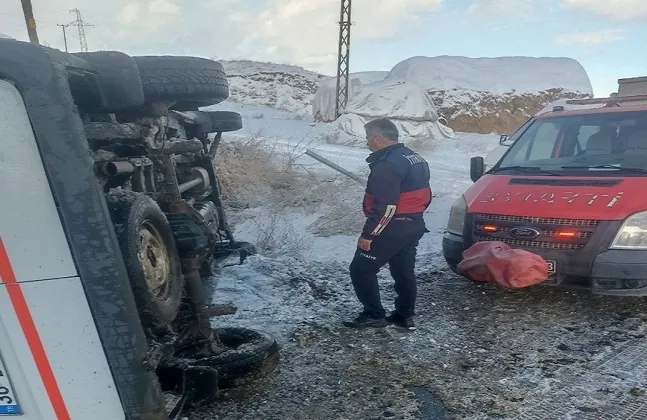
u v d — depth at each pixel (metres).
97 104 2.85
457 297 5.85
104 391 2.38
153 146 3.79
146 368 2.43
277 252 7.62
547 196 5.45
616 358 4.34
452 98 26.44
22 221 2.22
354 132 20.75
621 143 6.12
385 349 4.64
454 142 20.70
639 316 5.13
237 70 48.25
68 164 2.21
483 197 5.86
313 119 30.28
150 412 2.43
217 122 6.80
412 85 22.55
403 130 21.64
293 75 48.19
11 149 2.18
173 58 3.96
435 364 4.36
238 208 9.90
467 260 5.48
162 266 3.06
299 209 9.81
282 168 11.41
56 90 2.17
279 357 4.27
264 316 5.29
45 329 2.31
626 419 3.51
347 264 7.14
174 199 3.90
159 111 3.88
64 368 2.35
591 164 5.97
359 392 3.94
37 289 2.27
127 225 2.62
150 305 2.70
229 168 10.62
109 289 2.30
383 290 6.20
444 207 9.80
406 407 3.73
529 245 5.33
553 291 5.81
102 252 2.28
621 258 4.86
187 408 3.52
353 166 13.20
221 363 3.76
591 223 5.04
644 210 4.90
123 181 3.62
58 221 2.24
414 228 4.90
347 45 28.25
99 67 2.77
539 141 6.64
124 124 3.44
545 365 4.27
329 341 4.80
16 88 2.15
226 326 4.78
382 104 21.53
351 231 8.44
